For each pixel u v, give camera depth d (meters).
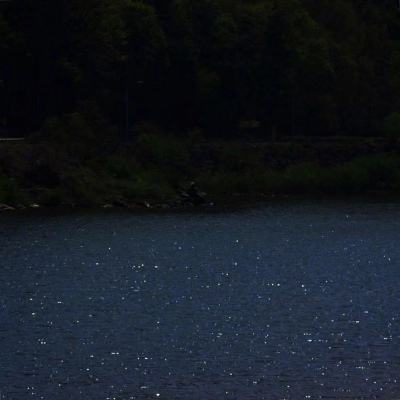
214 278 97.56
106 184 166.25
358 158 199.12
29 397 61.25
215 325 77.44
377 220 144.75
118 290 91.19
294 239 125.38
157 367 66.75
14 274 99.31
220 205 164.12
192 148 190.00
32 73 194.12
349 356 68.88
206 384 63.50
